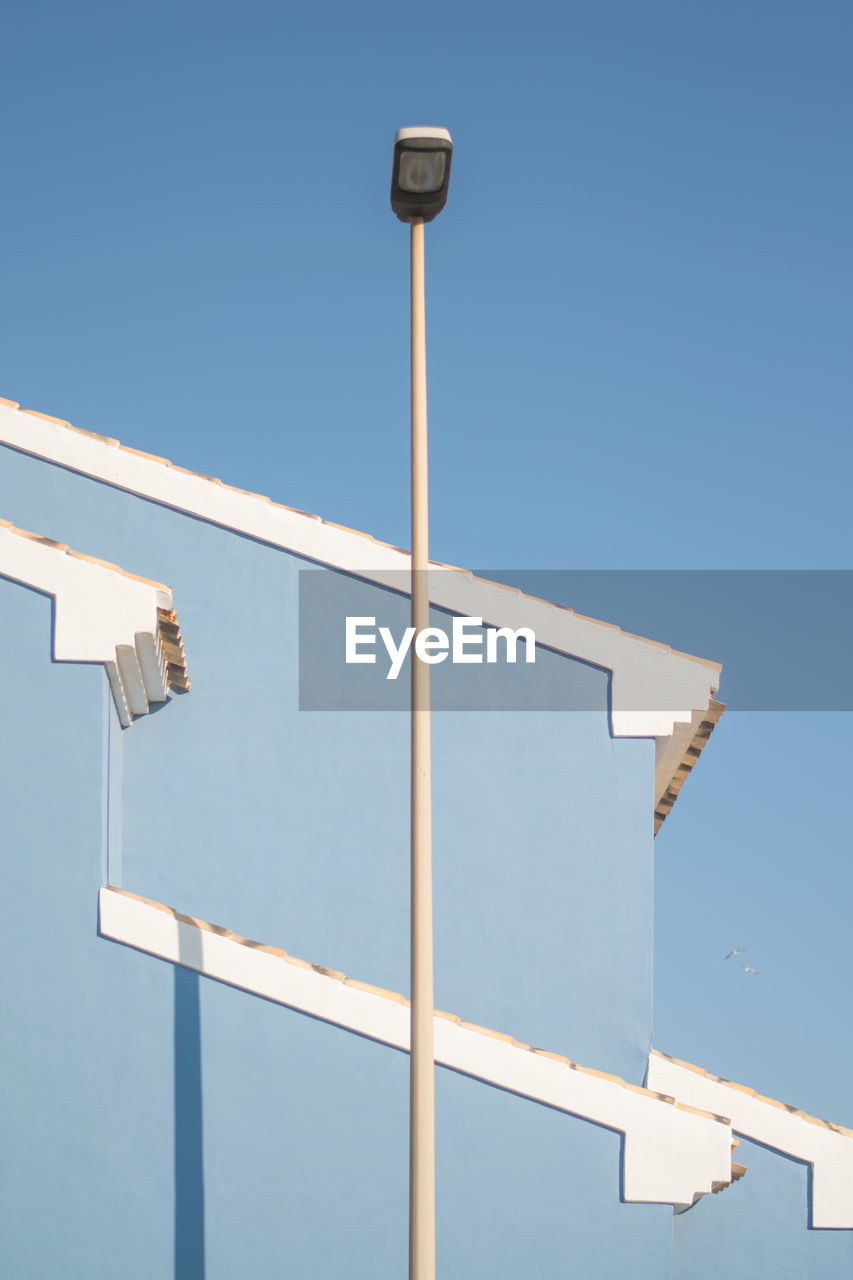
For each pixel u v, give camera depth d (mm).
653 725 11789
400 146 8039
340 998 8852
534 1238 8594
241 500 12250
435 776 11789
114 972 8867
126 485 12211
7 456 12258
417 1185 7371
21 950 8891
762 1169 10984
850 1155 11000
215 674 12008
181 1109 8703
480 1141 8695
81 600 9336
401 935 11625
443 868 11648
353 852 11773
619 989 11438
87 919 8938
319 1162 8680
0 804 9094
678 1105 8812
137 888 11547
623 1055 11297
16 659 9305
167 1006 8828
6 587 9414
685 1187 8656
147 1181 8617
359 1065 8805
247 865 11688
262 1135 8695
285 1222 8602
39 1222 8547
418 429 8234
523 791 11766
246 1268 8531
